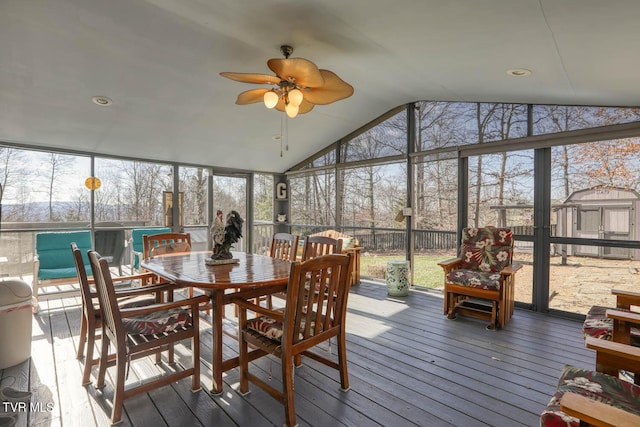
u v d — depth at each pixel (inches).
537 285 152.6
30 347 103.7
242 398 83.5
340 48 120.2
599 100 127.4
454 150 178.7
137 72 133.4
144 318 84.4
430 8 82.0
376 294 181.3
